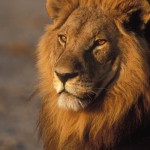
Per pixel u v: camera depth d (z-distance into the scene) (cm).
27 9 7494
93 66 1079
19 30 5475
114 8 1100
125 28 1094
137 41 1083
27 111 2541
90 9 1109
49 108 1140
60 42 1116
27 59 3925
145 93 1069
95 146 1101
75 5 1139
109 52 1084
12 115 2488
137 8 1100
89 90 1073
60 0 1157
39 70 1161
